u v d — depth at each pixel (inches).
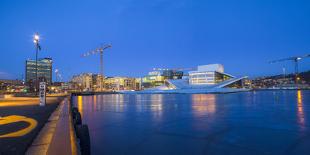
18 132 336.5
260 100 1622.8
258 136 434.0
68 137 218.4
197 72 6501.0
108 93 4439.0
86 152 237.6
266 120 633.6
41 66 6082.7
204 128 521.3
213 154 327.6
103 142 397.7
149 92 5078.7
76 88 6496.1
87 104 1360.7
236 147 360.5
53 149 177.6
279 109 938.7
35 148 251.4
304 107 1019.3
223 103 1363.2
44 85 867.4
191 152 336.5
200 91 4665.4
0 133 329.1
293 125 549.3
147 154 327.3
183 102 1505.9
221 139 413.7
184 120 647.1
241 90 5103.3
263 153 327.9
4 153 229.8
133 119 673.6
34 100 1272.1
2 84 4877.0
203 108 1033.5
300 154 321.7
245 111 879.1
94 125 572.1
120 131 492.4
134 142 394.0
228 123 587.8
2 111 648.4
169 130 500.4
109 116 750.5
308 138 413.1
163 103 1417.3
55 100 1285.7
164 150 347.9
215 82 6259.8
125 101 1697.8
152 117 719.7
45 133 335.0
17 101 1165.7
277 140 401.4
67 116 385.1
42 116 530.3
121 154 329.4
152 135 451.5
